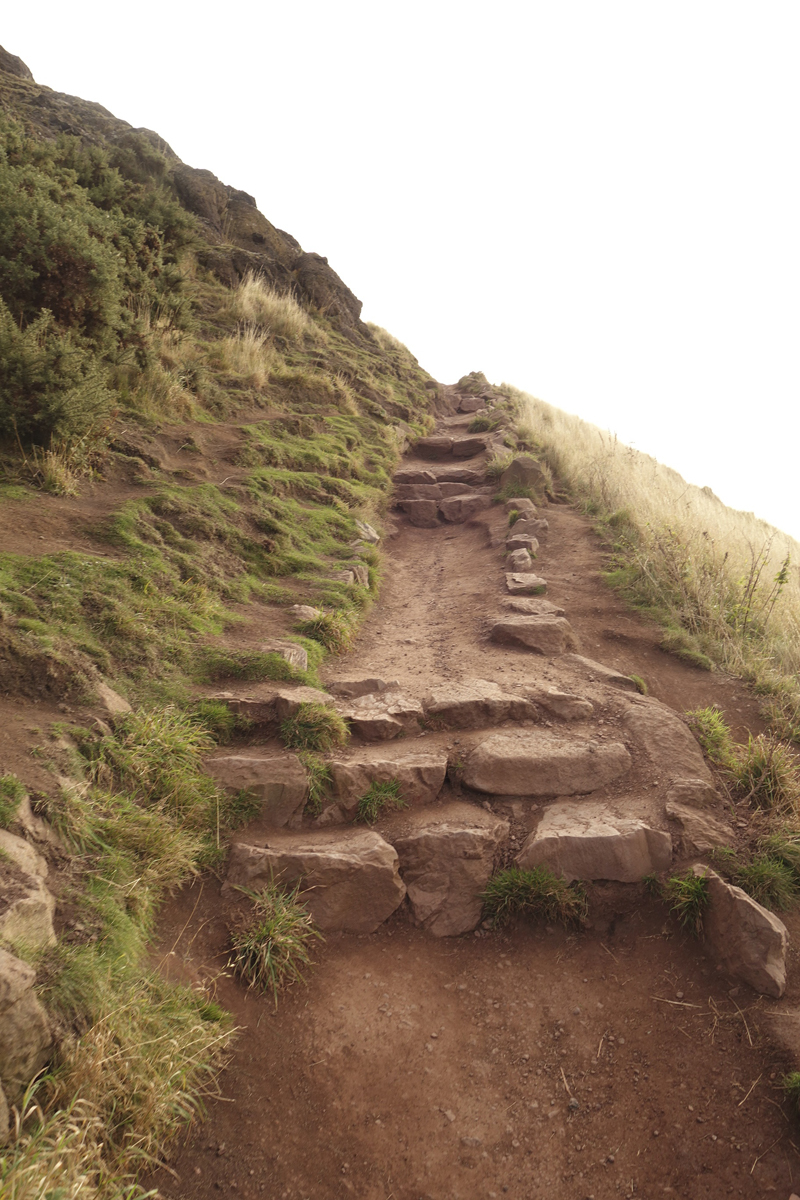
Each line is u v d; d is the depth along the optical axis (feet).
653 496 35.35
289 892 12.41
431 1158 9.36
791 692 19.69
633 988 11.80
